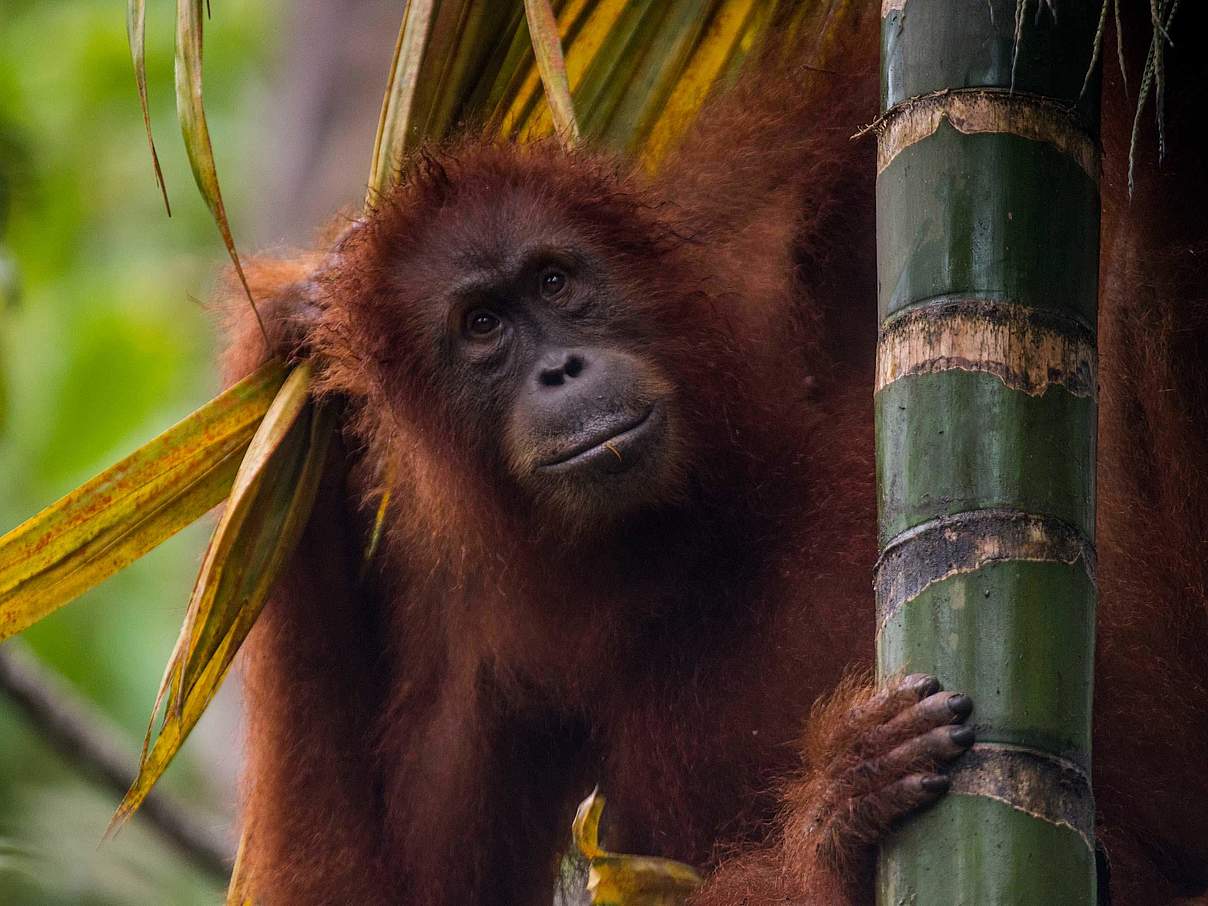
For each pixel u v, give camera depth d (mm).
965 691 5352
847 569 8109
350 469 8969
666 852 8438
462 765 8992
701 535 8258
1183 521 7812
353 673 9117
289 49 19625
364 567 9086
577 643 8508
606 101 8500
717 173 8852
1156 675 7613
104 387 17484
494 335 8367
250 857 9055
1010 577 5367
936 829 5324
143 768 7164
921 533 5480
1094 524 5562
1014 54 5707
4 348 11922
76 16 19578
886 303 5723
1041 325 5555
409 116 7801
